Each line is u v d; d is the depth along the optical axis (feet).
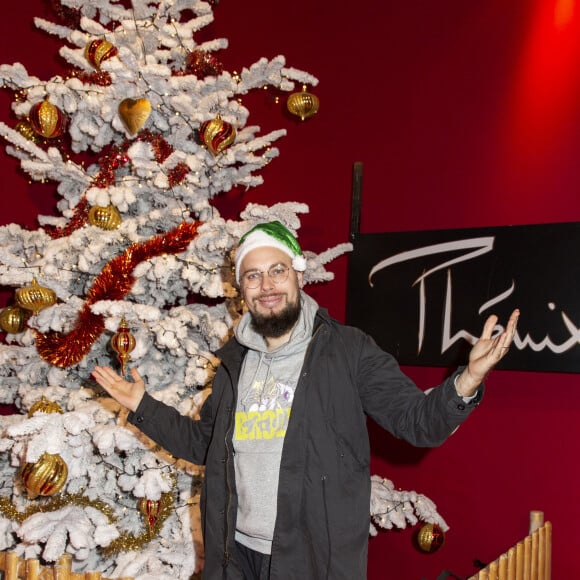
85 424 6.49
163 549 7.54
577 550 9.11
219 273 7.96
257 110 12.03
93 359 8.18
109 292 7.43
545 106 9.68
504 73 10.05
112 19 8.68
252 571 5.31
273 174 12.09
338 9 11.64
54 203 10.69
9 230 8.07
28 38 10.11
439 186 10.59
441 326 10.25
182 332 7.38
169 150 8.23
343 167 11.53
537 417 9.53
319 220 11.74
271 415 5.30
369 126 11.29
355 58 11.46
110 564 7.63
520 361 9.52
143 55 8.30
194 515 7.85
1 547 7.40
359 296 11.05
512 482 9.70
